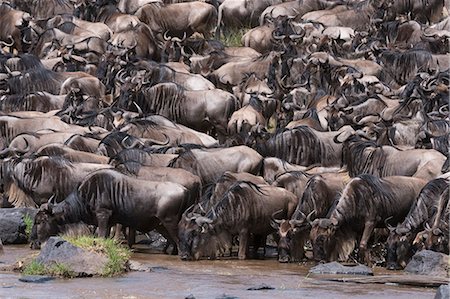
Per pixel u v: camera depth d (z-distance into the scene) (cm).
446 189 3067
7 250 3297
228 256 3325
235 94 4869
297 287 2711
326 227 3169
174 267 3056
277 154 3931
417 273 2953
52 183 3553
